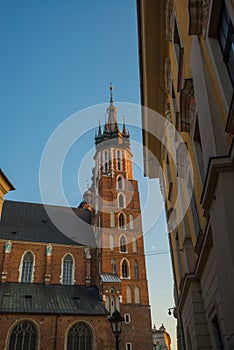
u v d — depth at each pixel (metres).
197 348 12.91
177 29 13.49
